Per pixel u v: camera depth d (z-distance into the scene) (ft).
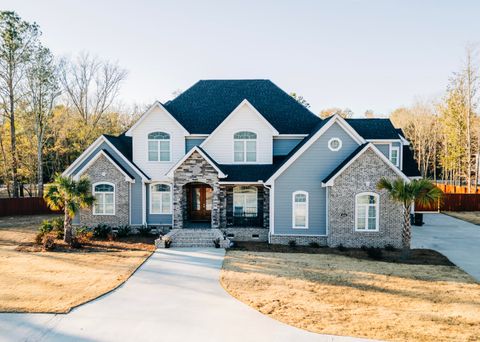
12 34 116.37
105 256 59.31
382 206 65.26
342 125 68.69
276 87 92.79
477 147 168.66
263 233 72.33
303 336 31.32
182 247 66.28
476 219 100.78
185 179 72.43
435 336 31.40
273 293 42.24
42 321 34.32
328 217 67.10
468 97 143.43
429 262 56.65
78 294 41.34
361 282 46.68
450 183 205.05
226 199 77.92
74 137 151.53
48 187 67.72
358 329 32.73
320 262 56.29
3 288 43.34
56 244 66.69
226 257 58.95
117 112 201.05
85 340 30.68
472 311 37.19
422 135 222.48
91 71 155.12
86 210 76.89
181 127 79.87
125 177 76.23
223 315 35.83
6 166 125.59
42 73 125.80
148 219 80.12
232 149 79.30
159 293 42.04
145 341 30.45
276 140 82.02
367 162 65.31
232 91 92.12
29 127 133.08
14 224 92.07
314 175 69.00
